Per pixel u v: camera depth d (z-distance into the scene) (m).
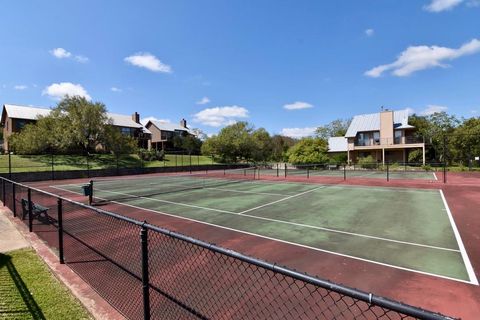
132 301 4.07
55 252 6.18
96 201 14.46
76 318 3.67
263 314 3.80
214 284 4.65
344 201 13.75
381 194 15.93
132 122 57.81
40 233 7.74
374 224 9.20
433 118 49.03
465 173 29.94
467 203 12.69
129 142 41.47
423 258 6.21
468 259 6.12
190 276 4.96
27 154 36.12
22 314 3.76
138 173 35.78
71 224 8.80
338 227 8.89
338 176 28.41
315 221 9.72
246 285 4.65
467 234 7.93
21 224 8.74
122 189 19.72
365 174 30.58
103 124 39.50
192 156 54.75
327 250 6.79
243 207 12.48
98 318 3.63
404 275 5.37
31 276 4.97
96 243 6.93
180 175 33.69
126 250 6.40
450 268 5.66
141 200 14.70
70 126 37.59
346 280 5.19
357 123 45.72
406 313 1.51
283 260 6.19
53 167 30.39
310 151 43.81
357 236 7.90
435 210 11.27
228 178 28.50
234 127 54.56
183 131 67.62
